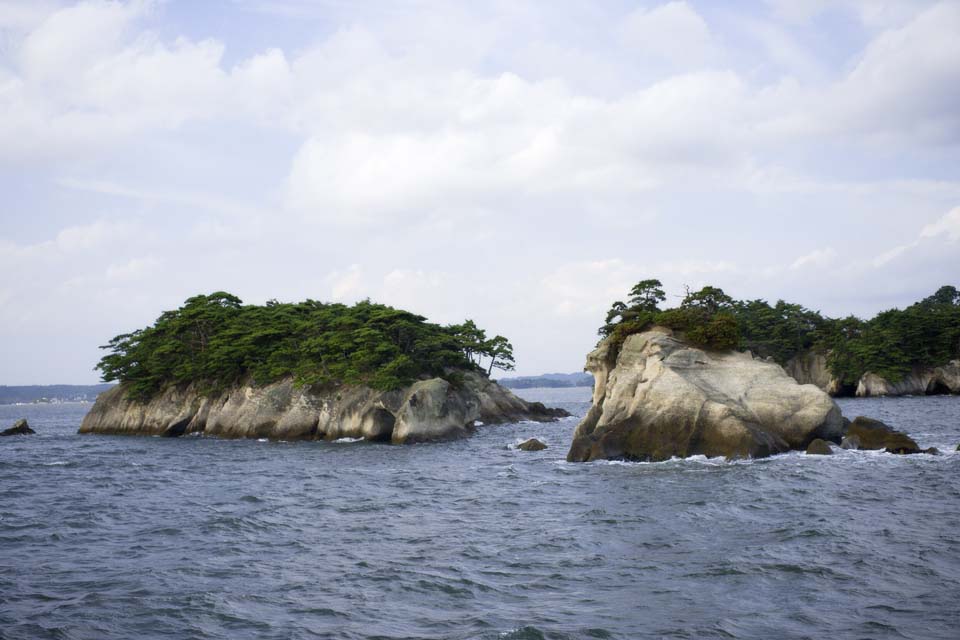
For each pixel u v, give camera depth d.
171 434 94.19
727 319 59.97
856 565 24.03
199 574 24.94
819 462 48.19
